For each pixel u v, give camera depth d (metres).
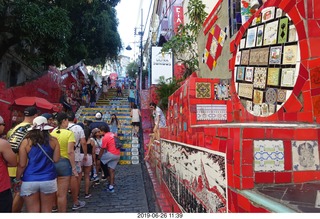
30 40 9.84
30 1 10.24
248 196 1.67
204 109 3.69
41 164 3.74
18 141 3.83
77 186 5.38
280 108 2.67
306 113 2.35
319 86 2.23
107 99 21.14
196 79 3.75
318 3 2.43
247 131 1.84
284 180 1.84
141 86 22.64
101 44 18.83
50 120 5.86
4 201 3.20
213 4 8.10
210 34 5.43
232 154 1.91
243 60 3.45
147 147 11.12
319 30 2.40
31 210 3.70
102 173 8.01
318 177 1.87
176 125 4.23
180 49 8.84
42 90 12.92
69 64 18.61
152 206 5.17
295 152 1.87
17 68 13.97
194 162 3.04
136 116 12.92
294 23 2.55
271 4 2.94
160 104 10.67
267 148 1.84
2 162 3.23
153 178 7.00
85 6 15.37
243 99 3.40
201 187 2.74
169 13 15.45
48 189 3.75
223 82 3.87
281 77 2.70
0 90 8.92
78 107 17.72
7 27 9.59
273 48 2.85
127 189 6.82
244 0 4.52
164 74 14.74
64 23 10.13
